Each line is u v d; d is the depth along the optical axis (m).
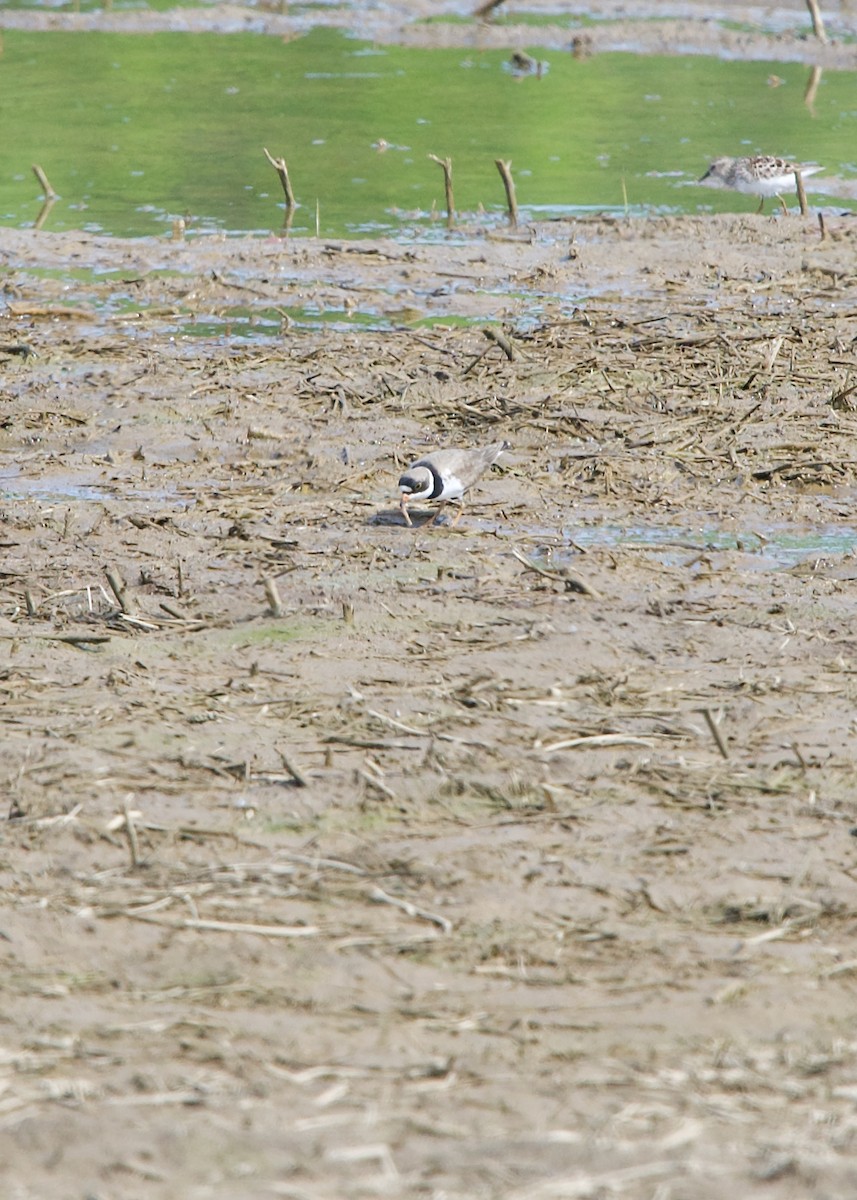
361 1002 8.20
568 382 20.45
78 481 17.36
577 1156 6.65
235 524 15.62
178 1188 6.43
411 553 15.06
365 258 26.92
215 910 9.14
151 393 20.14
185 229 28.83
